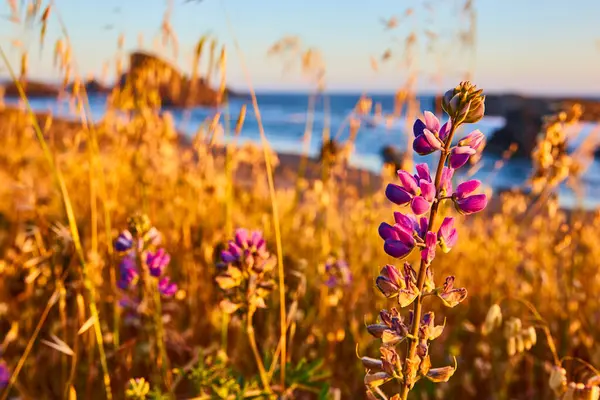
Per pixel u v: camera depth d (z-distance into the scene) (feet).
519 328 1.69
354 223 3.54
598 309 3.24
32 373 2.52
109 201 3.49
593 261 3.41
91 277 2.29
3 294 2.74
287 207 4.57
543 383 2.74
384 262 3.46
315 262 3.12
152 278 2.05
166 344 2.54
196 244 3.21
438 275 3.52
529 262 3.30
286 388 1.89
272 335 2.55
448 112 0.99
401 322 1.03
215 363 1.86
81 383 2.47
